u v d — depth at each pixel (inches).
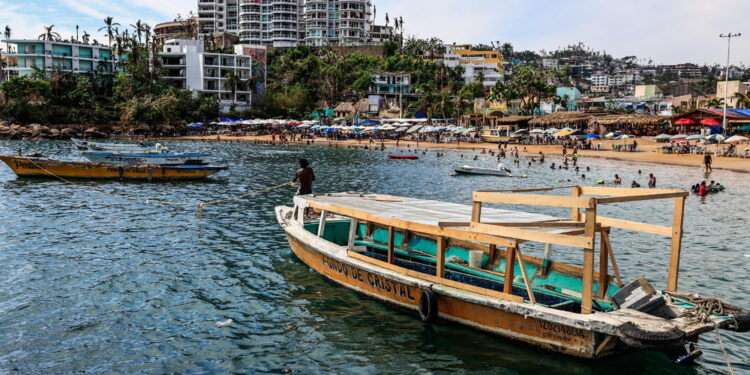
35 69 4564.5
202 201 1213.7
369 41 7278.5
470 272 546.3
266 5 7130.9
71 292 579.8
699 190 1387.8
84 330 486.0
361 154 2935.5
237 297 572.7
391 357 438.0
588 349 393.4
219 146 3476.9
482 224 450.0
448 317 484.4
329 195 716.7
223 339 473.1
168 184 1518.2
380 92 5669.3
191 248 768.9
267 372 416.8
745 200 1298.0
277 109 5260.8
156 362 430.6
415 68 6166.3
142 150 2135.8
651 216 1083.3
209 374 413.4
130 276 636.7
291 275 645.9
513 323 434.9
